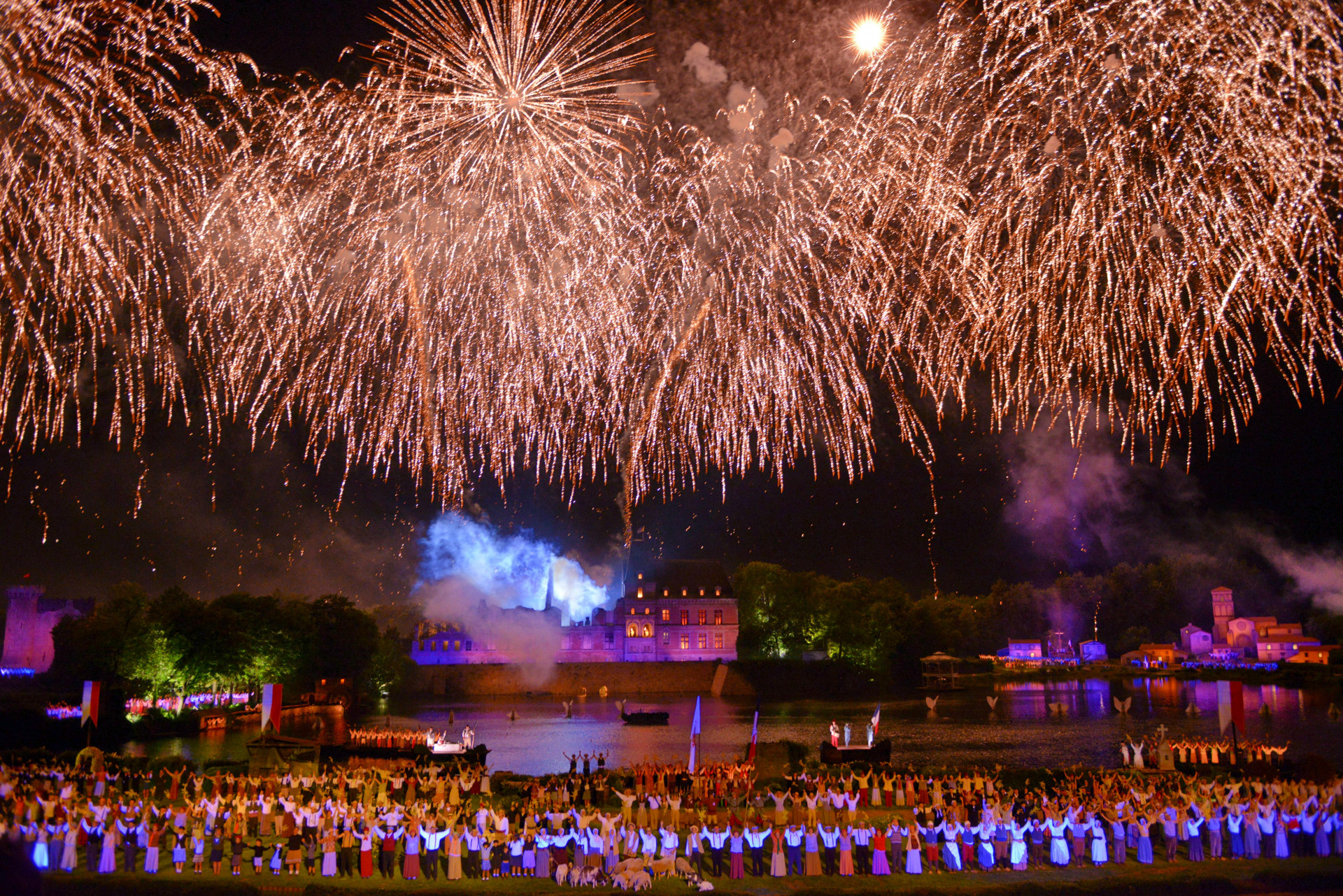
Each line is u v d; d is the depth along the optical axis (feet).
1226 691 190.08
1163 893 108.37
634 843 116.67
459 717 397.80
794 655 619.67
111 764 173.37
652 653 633.20
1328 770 166.81
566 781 161.79
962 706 423.64
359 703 464.24
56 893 105.09
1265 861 119.03
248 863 119.55
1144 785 143.02
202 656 372.99
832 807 134.31
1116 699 326.44
